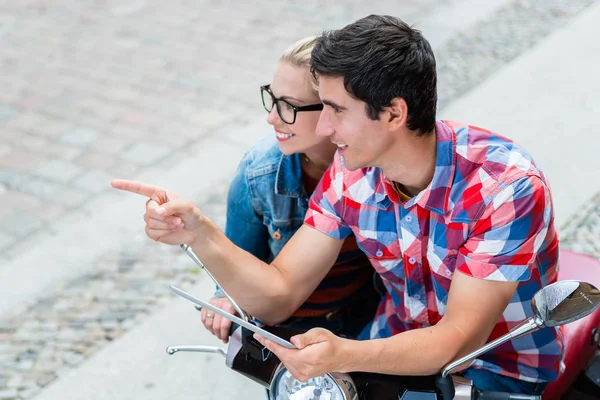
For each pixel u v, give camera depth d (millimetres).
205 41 5340
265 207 1933
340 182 1667
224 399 2684
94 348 2975
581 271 2104
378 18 1445
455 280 1550
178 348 1654
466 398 1455
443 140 1518
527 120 4031
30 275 3391
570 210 3400
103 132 4445
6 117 4633
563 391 1967
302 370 1342
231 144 4250
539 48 4699
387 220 1639
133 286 3279
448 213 1544
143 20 5684
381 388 1475
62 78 5008
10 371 2896
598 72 4398
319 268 1740
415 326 1777
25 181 4062
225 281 1655
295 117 1705
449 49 4789
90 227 3680
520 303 1666
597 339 2092
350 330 2051
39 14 5863
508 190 1497
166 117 4543
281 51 5152
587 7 5176
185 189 3889
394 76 1392
